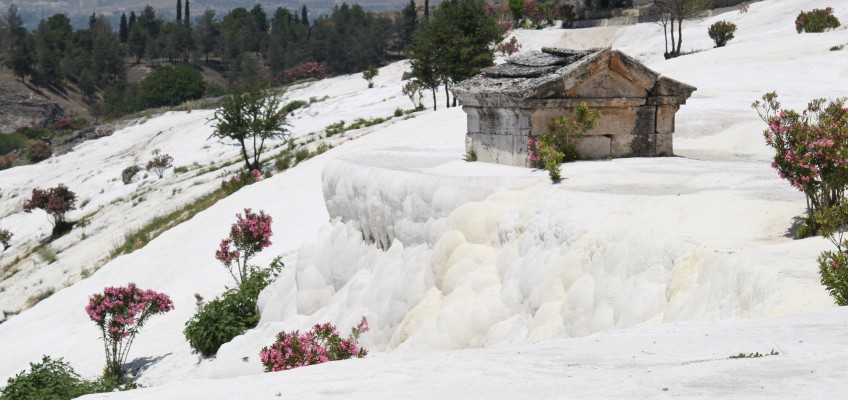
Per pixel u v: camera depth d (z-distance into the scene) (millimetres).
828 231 9375
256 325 21203
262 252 27250
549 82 16844
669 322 8852
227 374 18125
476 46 59969
